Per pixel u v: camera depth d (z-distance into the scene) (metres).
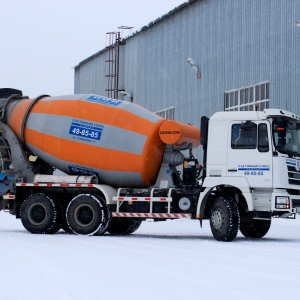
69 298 6.71
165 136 15.76
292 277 8.35
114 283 7.77
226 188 14.95
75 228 16.22
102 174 16.69
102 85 40.00
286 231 18.44
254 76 25.38
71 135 16.97
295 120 14.73
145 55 34.66
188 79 30.27
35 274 8.52
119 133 16.31
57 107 17.47
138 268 9.20
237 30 26.58
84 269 9.06
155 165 16.09
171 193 15.59
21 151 17.88
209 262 9.99
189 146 16.25
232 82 26.83
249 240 14.89
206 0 28.89
